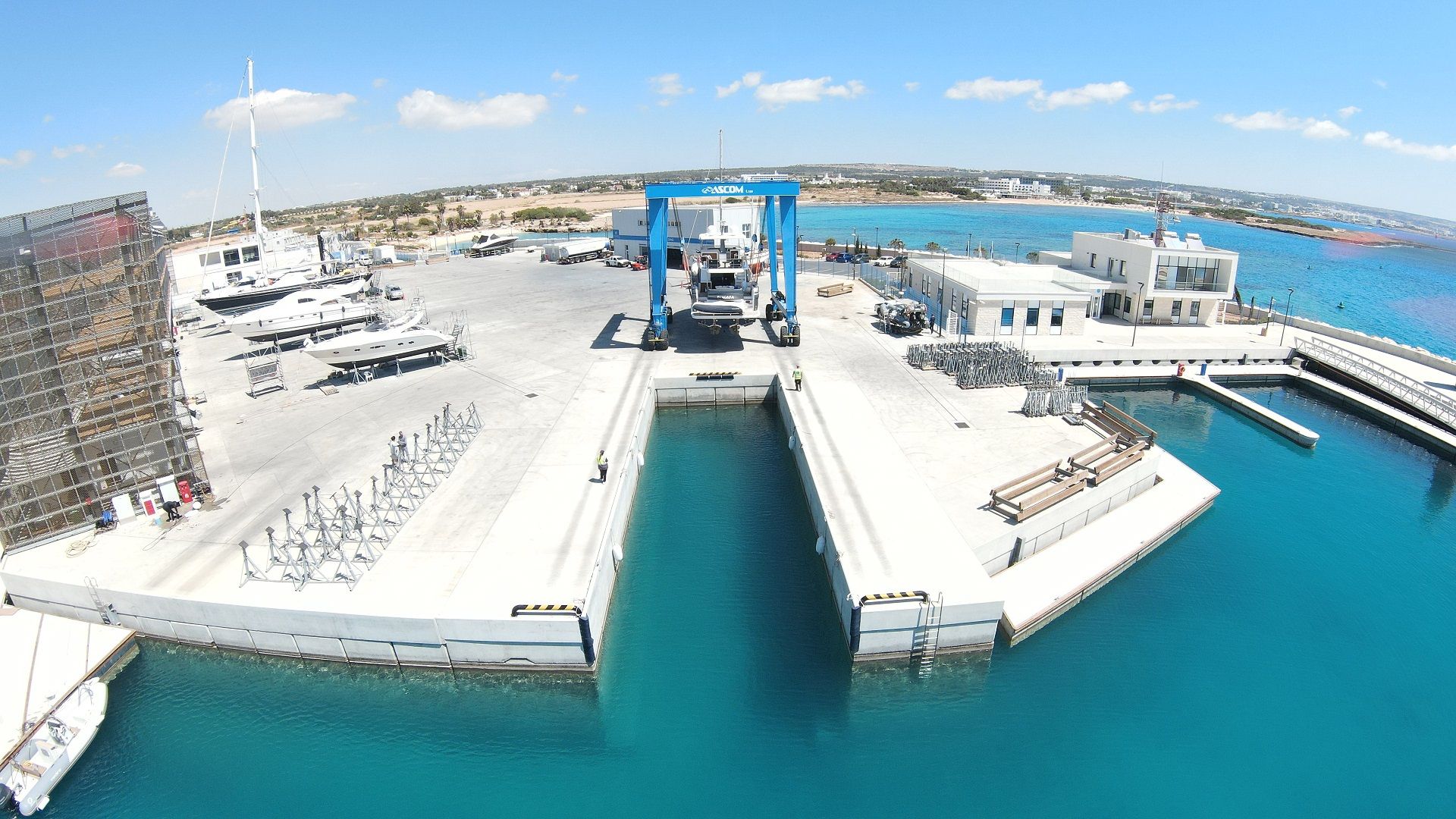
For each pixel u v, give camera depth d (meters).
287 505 25.59
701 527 27.34
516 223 176.75
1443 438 33.88
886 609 18.89
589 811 16.00
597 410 34.12
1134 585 23.50
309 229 179.12
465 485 26.42
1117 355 43.97
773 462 32.84
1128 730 17.89
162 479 24.86
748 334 48.47
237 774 17.20
